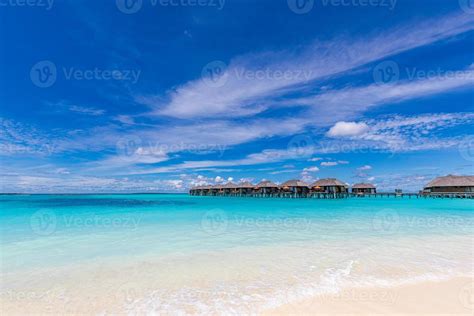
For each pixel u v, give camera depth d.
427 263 6.71
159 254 7.58
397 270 6.20
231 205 28.77
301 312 4.22
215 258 7.17
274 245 8.66
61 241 9.34
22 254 7.59
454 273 5.99
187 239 9.66
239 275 5.87
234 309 4.34
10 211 20.80
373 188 50.00
